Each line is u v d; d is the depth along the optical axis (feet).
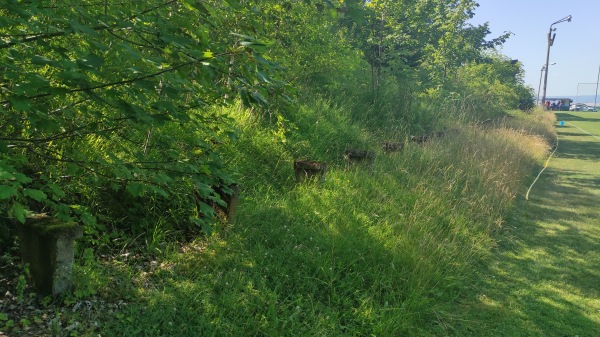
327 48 32.73
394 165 27.45
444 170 27.12
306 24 27.81
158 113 9.43
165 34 8.63
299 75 31.14
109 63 9.73
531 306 14.99
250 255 14.35
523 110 110.42
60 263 11.05
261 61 8.63
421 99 50.11
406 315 12.99
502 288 16.29
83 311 10.86
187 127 13.26
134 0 10.01
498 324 13.71
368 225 17.97
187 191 15.28
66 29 7.73
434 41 77.41
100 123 10.61
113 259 13.33
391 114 40.86
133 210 15.07
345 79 42.14
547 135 65.05
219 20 13.50
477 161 29.73
